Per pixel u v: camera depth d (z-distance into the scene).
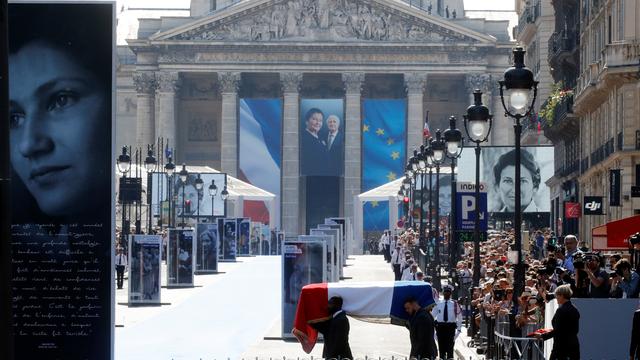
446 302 59.06
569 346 43.25
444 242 143.88
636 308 47.50
